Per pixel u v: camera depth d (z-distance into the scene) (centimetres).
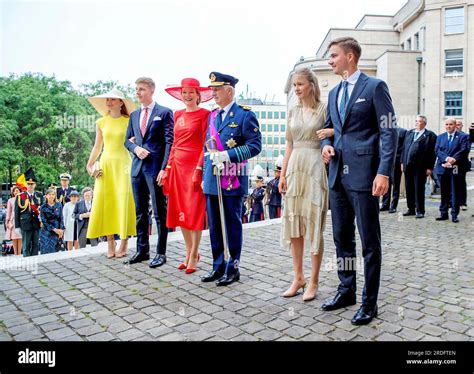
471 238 668
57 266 522
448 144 835
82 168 2000
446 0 3544
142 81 520
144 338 314
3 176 1956
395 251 581
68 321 348
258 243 650
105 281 458
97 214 557
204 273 486
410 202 919
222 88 440
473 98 3525
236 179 441
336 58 349
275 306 374
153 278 467
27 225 829
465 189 919
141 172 525
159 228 525
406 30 4047
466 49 3531
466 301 380
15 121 1980
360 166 337
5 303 392
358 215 338
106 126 568
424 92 3672
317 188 381
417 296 394
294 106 398
